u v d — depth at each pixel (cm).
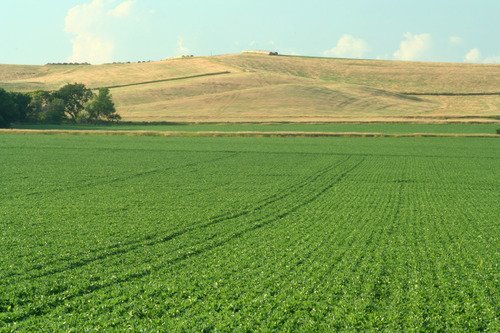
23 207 3834
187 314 1902
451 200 4434
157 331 1745
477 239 3078
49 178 5197
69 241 2880
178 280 2264
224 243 2922
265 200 4278
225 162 6694
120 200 4153
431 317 1898
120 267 2445
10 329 1762
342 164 6694
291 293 2123
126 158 6912
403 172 6094
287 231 3209
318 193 4662
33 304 1978
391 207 4094
